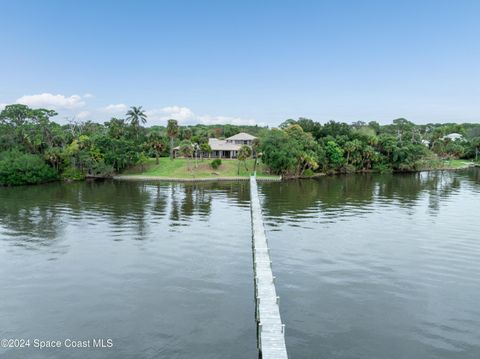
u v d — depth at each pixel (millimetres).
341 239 47406
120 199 76812
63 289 32406
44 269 36938
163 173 120250
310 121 170625
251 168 127812
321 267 37656
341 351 23422
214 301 30141
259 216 55969
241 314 28016
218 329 25906
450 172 141875
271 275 32031
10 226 53219
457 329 26203
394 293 31750
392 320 27297
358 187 96750
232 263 38906
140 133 145750
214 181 110438
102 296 31094
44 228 52219
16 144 108625
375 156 139375
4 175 95812
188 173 119250
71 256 40719
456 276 35500
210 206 70000
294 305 29438
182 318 27406
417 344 24312
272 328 23609
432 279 34781
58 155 107938
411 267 37719
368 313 28281
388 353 23297
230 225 54938
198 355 22906
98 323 26797
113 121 143750
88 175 115375
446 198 78938
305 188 94625
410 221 57188
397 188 94750
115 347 23844
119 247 43906
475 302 30250
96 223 55438
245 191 89812
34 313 28281
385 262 39094
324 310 28656
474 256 41031
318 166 124562
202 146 129125
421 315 28078
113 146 118312
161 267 37594
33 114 143750
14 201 73438
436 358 22859
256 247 39812
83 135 130125
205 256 41000
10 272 36125
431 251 42750
